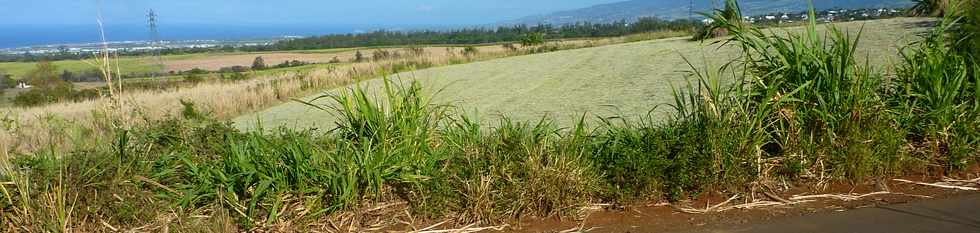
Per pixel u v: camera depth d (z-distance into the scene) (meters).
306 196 4.02
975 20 5.70
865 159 4.64
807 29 5.39
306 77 21.16
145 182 4.12
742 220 4.06
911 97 5.32
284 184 4.00
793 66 5.07
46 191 3.80
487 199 4.03
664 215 4.16
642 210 4.25
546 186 4.05
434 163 4.40
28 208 3.76
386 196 4.28
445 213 4.09
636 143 4.52
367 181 4.17
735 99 4.88
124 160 4.19
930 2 21.95
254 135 4.51
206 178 4.12
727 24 5.30
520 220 4.04
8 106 15.09
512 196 4.05
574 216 4.08
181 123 4.93
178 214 3.95
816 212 4.19
